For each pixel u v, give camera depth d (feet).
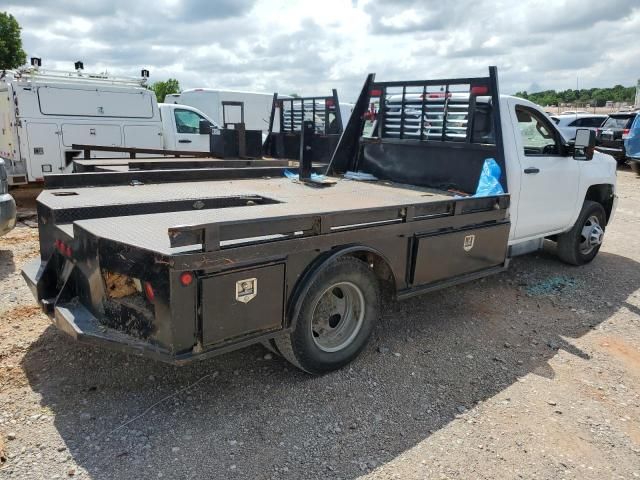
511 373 12.87
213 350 9.65
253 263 9.96
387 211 12.30
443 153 18.20
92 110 35.01
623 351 14.30
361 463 9.40
